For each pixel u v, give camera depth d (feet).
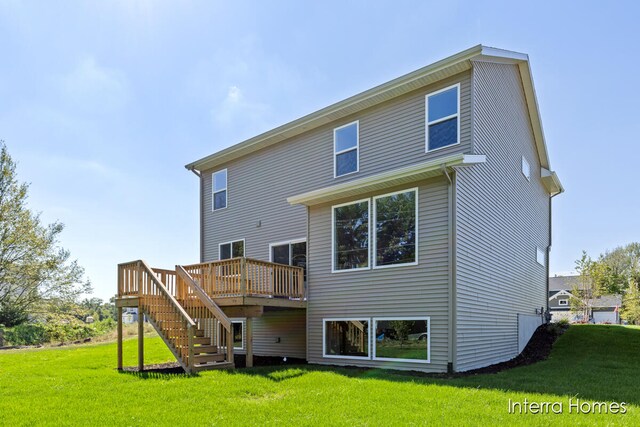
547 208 58.80
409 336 29.07
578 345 40.60
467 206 30.01
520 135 44.73
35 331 77.30
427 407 17.78
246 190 47.80
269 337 42.29
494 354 33.30
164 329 29.07
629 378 25.08
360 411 17.29
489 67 35.12
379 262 31.48
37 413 17.44
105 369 30.42
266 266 32.83
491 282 33.86
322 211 35.86
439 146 32.24
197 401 19.22
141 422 16.19
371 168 36.47
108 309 140.46
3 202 71.05
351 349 32.09
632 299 108.78
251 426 15.65
